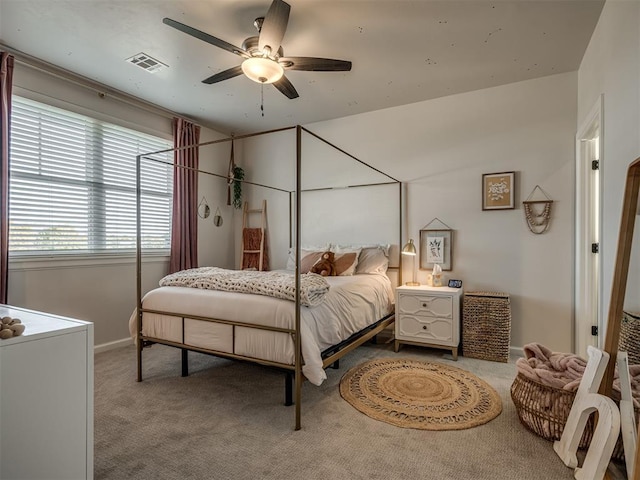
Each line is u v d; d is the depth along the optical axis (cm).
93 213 337
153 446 179
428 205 373
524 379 197
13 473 113
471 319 321
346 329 258
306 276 250
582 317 295
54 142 308
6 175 266
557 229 316
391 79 323
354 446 179
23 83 284
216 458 169
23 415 116
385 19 233
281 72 237
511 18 232
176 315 244
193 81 323
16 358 114
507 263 336
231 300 226
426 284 370
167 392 244
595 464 145
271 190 477
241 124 448
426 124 374
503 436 189
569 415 170
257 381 265
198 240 440
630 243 160
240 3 218
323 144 435
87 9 223
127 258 361
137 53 276
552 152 319
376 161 401
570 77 312
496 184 340
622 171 188
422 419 206
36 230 296
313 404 227
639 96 168
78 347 132
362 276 344
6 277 266
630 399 148
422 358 321
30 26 241
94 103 333
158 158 398
